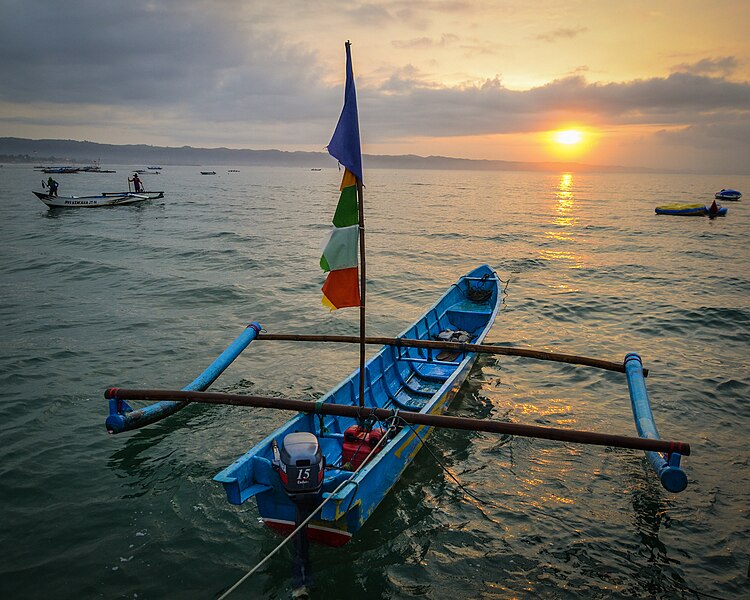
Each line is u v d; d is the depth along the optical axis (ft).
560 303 64.18
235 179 526.16
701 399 38.14
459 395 38.81
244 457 23.02
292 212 174.19
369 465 24.13
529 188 415.44
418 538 24.45
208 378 35.32
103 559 22.74
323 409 27.25
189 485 27.86
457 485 28.30
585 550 23.81
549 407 37.09
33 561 22.53
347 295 25.21
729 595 21.39
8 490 27.09
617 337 52.13
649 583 22.00
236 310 59.41
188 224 133.59
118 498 26.71
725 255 97.40
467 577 22.22
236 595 21.11
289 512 22.97
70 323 53.26
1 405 35.55
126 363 43.34
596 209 205.16
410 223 148.66
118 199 167.94
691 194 333.62
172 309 59.16
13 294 64.08
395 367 38.09
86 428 33.22
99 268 78.64
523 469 29.81
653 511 26.37
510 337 52.11
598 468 29.99
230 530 24.64
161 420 34.42
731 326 54.90
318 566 22.68
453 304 51.80
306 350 47.62
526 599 21.16
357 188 23.90
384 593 21.35
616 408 36.94
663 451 23.89
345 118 22.98
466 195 301.43
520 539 24.45
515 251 102.63
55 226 122.83
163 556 22.99
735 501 27.02
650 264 88.74
